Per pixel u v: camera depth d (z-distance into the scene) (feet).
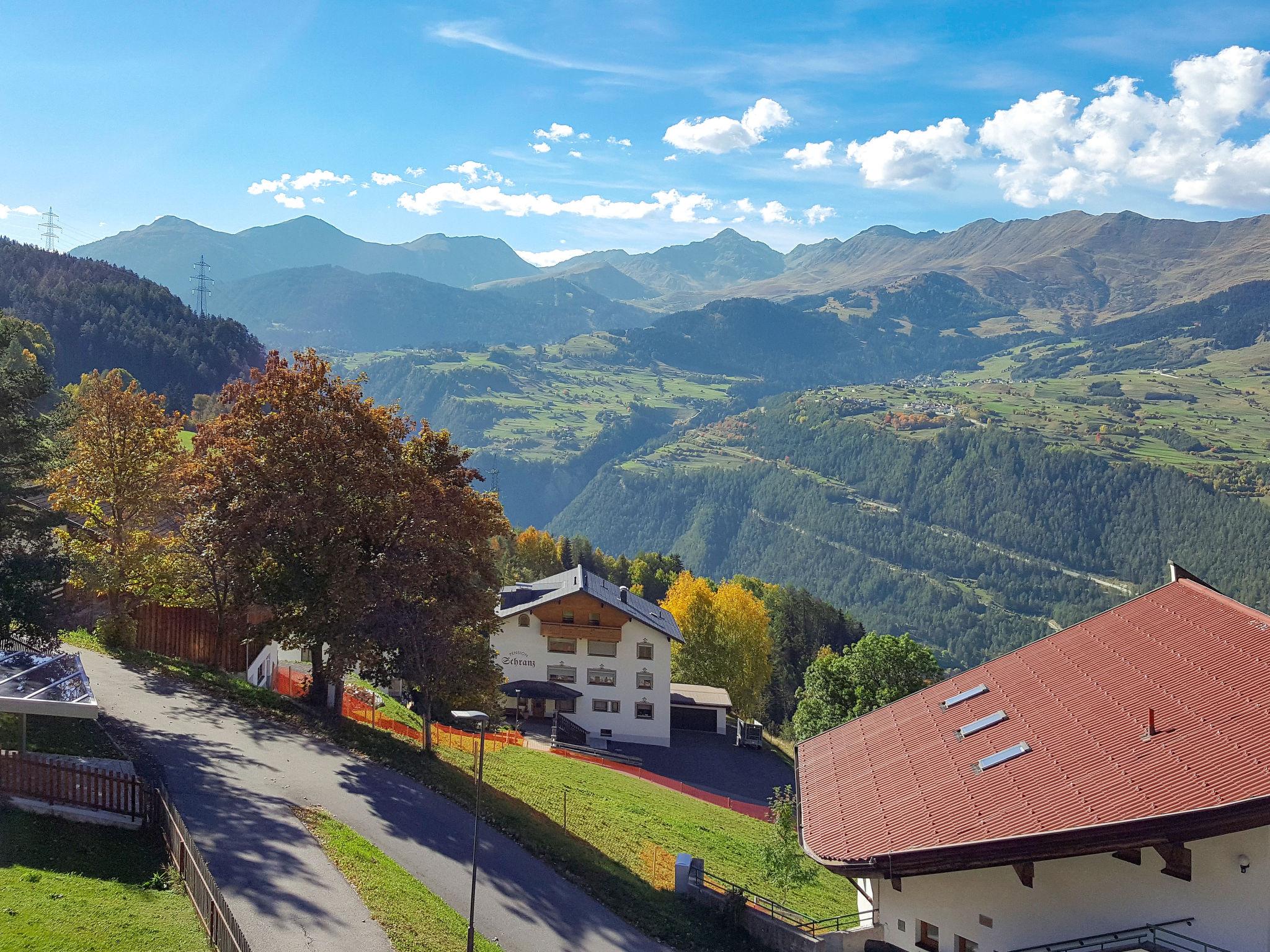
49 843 70.08
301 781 99.96
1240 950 65.98
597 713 230.89
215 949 60.18
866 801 90.84
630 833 123.85
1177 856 69.21
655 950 85.40
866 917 94.38
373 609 119.65
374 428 124.77
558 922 85.46
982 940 79.51
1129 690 86.94
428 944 70.79
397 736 135.33
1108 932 72.18
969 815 79.41
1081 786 75.82
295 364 126.00
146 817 78.74
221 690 128.36
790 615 476.54
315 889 73.82
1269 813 63.62
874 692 190.39
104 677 123.54
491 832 102.32
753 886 116.26
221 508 121.08
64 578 108.27
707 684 288.92
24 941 54.19
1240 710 75.92
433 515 121.90
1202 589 98.94
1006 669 105.29
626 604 238.07
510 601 238.48
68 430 131.34
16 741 88.94
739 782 207.41
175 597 140.87
